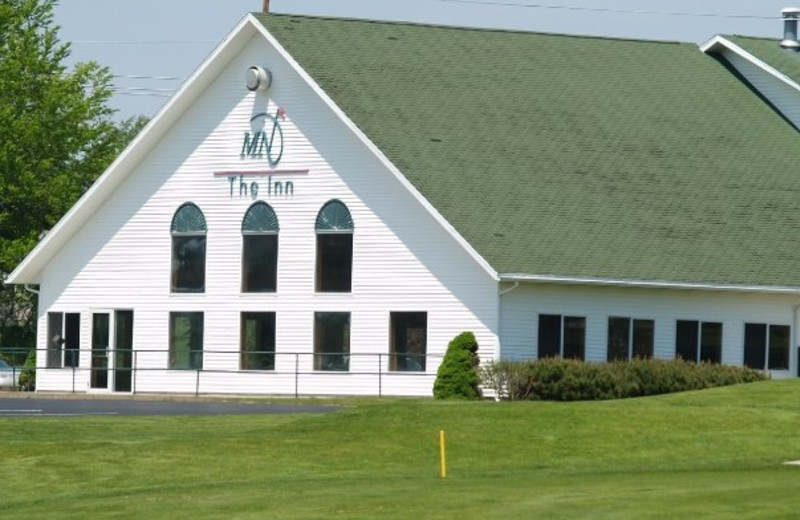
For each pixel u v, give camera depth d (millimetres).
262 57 64750
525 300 59031
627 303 61000
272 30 64062
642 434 43656
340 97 62000
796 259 63406
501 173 61594
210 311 65438
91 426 47250
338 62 63938
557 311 59562
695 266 61188
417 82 64562
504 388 57062
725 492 32438
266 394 63906
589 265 59031
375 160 61812
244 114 65125
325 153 63094
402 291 60938
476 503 32062
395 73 64562
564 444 42750
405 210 61031
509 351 58688
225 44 64375
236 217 65062
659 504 31078
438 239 60188
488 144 62812
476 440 43094
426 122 62688
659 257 60906
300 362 63219
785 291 62125
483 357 58719
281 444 42750
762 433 43906
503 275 57031
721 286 61000
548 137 64438
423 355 60375
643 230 61844
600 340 60406
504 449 42312
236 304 64875
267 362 64125
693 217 63500
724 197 65062
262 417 49812
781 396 49875
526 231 59438
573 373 57031
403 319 61031
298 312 63438
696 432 43938
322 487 35781
